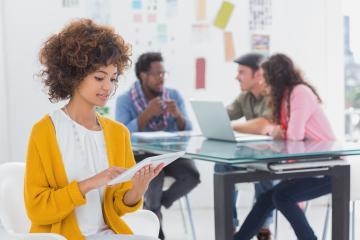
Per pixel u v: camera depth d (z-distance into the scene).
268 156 2.80
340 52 5.44
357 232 4.29
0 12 4.80
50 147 1.98
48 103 4.97
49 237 1.85
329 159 2.98
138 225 2.24
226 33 5.30
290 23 5.42
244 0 5.32
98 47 1.94
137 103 4.68
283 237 4.23
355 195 3.39
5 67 4.88
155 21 5.14
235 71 5.33
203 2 5.23
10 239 1.88
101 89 1.97
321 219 4.84
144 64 4.66
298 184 3.36
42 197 1.93
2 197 2.17
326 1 5.43
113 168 1.89
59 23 4.95
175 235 4.34
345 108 5.53
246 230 3.43
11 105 4.91
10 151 4.93
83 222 1.99
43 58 2.01
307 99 3.78
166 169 4.16
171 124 4.69
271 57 3.93
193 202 5.30
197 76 5.25
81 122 2.04
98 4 5.02
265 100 4.50
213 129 3.78
